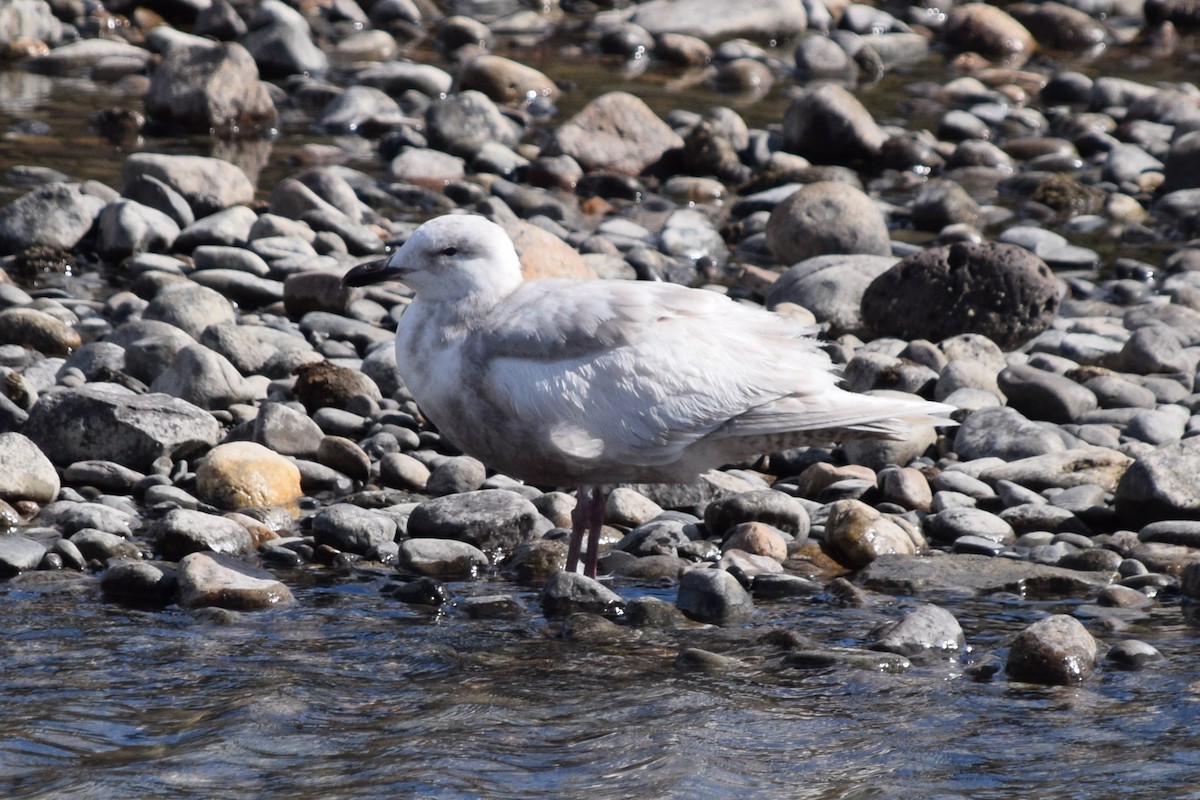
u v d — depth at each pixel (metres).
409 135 24.25
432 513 11.63
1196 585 10.73
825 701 8.79
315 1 33.62
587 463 10.42
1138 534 11.77
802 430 10.56
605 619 10.07
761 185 23.50
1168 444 12.27
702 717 8.50
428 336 10.59
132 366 14.55
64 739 8.07
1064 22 36.41
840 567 11.45
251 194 20.39
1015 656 9.26
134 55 28.44
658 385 10.30
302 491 12.60
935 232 21.91
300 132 25.11
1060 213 22.98
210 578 10.25
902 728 8.39
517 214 21.52
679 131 25.72
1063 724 8.47
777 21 34.50
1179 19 37.97
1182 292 18.38
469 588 10.80
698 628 10.07
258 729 8.22
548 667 9.27
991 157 25.22
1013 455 13.35
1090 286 19.17
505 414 10.34
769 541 11.46
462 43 32.28
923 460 13.56
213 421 13.09
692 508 12.53
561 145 23.78
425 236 10.56
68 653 9.25
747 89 30.16
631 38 32.28
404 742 8.12
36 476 11.89
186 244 18.59
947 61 34.00
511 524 11.58
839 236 19.44
